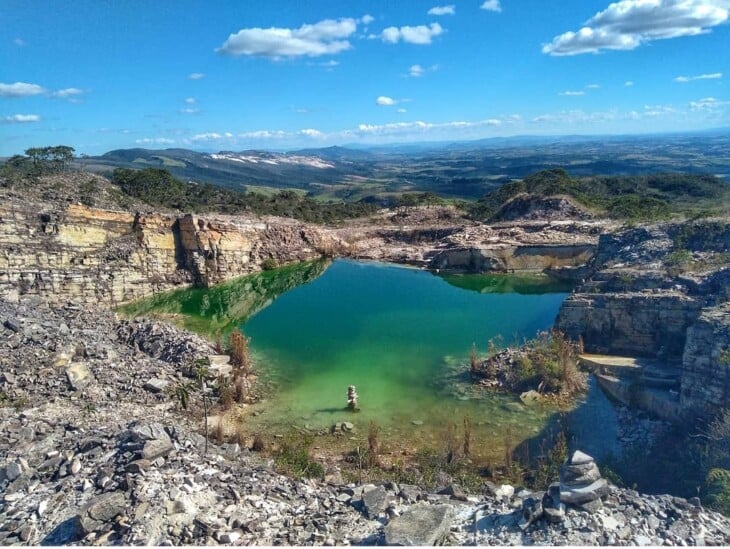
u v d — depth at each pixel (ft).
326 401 96.53
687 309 97.30
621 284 113.80
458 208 327.06
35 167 211.82
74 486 49.19
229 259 205.57
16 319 98.63
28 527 43.98
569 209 247.91
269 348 127.65
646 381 90.07
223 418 88.38
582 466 43.21
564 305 110.63
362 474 67.67
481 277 202.18
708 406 73.05
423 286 190.90
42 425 64.95
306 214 302.86
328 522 46.62
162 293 185.78
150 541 40.83
